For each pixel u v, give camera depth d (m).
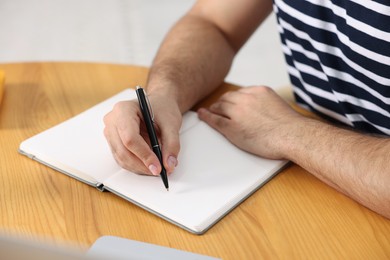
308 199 0.96
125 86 1.29
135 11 3.55
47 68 1.38
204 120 1.15
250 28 1.45
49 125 1.17
